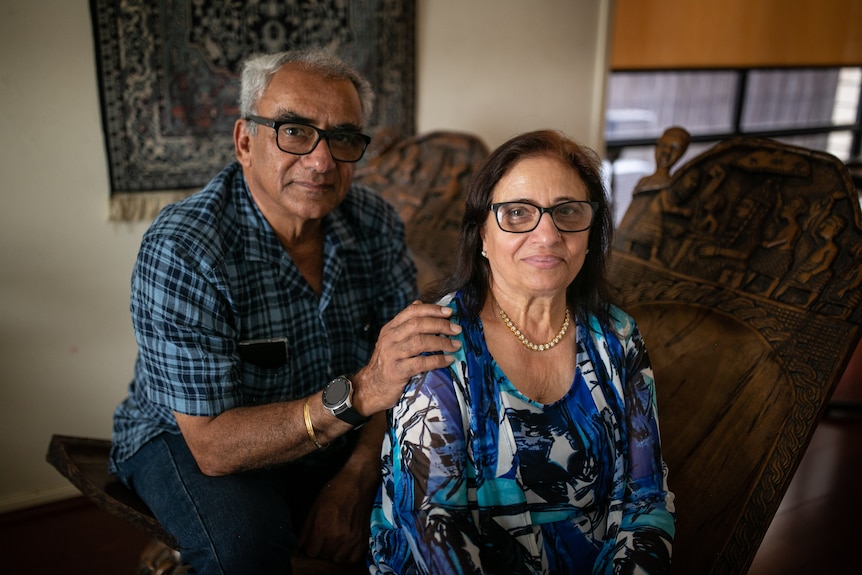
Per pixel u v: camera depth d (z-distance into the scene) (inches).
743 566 47.4
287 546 51.9
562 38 114.5
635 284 63.3
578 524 44.8
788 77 185.3
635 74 161.2
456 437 42.2
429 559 40.2
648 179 65.6
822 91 192.5
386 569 44.6
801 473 94.3
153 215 91.1
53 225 86.5
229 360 53.3
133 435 58.7
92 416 94.7
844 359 49.6
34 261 86.5
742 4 154.8
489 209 44.3
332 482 55.8
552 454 43.7
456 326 44.0
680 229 62.5
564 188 43.1
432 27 103.7
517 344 45.6
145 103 88.0
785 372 51.8
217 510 51.3
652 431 47.0
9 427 89.7
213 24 89.0
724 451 52.0
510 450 43.0
